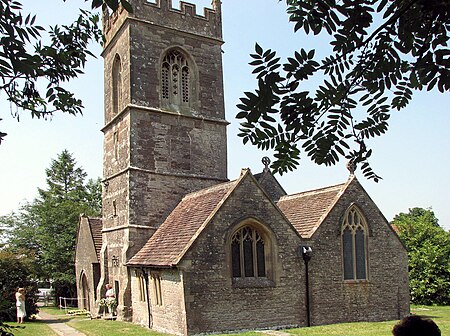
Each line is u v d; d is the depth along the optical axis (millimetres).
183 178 26484
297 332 18062
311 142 4812
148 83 26297
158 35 27047
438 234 34906
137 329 21156
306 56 4105
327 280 21922
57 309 37719
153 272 21281
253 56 4090
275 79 4156
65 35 6230
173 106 27156
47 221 45625
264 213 20969
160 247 22031
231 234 19984
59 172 64500
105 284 27141
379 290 23188
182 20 27938
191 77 28062
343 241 22781
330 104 4547
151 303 21609
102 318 25656
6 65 4379
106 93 29531
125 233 24734
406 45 4117
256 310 20000
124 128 26031
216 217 19812
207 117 27875
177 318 19141
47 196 56031
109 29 28734
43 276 41000
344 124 4758
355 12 3932
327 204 23453
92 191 62438
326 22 4035
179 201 26078
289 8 4113
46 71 5801
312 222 22969
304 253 21219
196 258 19125
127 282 24250
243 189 20641
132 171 25031
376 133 4836
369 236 23438
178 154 26594
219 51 29109
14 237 47094
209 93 28297
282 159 4844
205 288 19109
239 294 19750
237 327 19438
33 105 5992
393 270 23797
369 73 4371
